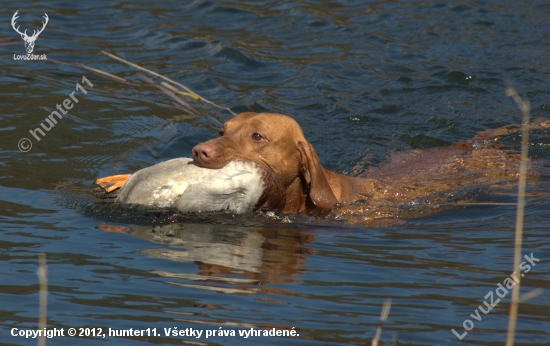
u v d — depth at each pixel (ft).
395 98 120.47
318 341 51.21
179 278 61.26
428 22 154.81
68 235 70.28
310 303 57.36
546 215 81.20
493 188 90.94
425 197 87.92
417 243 72.69
